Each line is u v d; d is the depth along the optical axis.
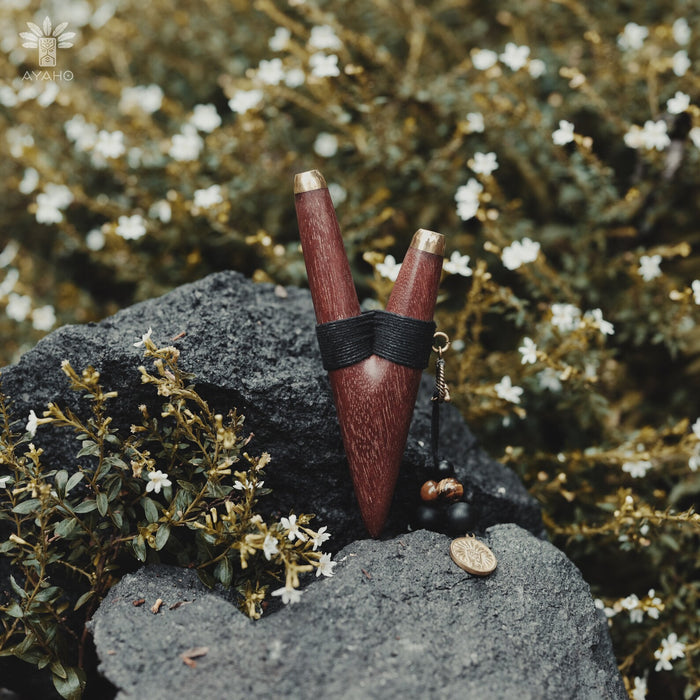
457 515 0.30
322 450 0.31
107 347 0.30
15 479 0.29
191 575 0.29
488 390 0.36
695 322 0.39
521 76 0.43
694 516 0.32
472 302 0.37
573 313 0.36
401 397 0.29
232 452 0.29
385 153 0.42
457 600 0.28
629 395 0.41
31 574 0.30
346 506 0.31
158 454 0.29
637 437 0.36
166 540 0.28
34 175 0.43
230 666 0.26
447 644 0.27
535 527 0.34
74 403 0.30
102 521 0.30
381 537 0.31
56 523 0.29
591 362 0.36
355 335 0.29
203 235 0.43
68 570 0.30
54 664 0.29
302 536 0.28
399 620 0.27
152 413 0.30
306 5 0.43
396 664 0.26
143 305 0.32
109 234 0.42
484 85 0.42
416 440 0.32
